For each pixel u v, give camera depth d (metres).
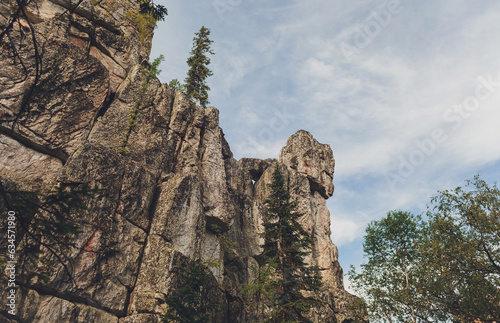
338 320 50.28
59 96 37.38
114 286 30.44
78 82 39.66
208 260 37.44
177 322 26.16
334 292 53.44
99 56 49.25
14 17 10.63
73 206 12.28
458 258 26.25
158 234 35.03
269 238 37.59
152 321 29.94
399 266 36.12
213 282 37.16
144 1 14.08
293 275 34.16
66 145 36.00
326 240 61.47
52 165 34.56
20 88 34.97
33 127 34.62
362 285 38.50
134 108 44.03
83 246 29.31
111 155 35.28
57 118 36.50
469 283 25.81
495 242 25.73
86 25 48.38
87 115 38.97
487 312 25.02
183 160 44.56
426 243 29.08
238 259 45.50
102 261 30.33
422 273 28.89
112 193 33.50
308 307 31.44
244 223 50.00
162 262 33.09
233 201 50.66
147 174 37.72
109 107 42.78
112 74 49.09
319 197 67.44
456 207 28.22
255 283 35.62
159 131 44.28
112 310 29.66
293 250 35.19
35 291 25.97
